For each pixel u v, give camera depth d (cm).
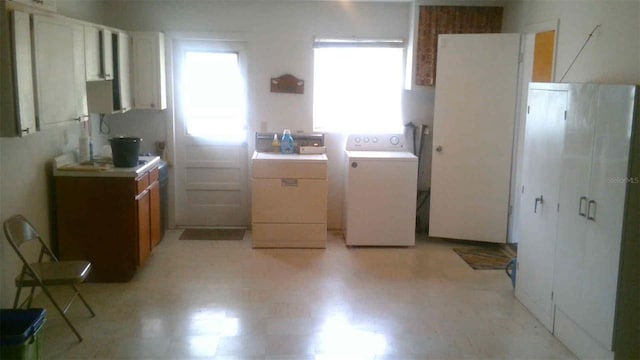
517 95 522
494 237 547
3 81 328
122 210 436
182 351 333
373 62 585
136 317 379
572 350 340
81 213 434
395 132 588
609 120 301
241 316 382
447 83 539
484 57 524
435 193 558
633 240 292
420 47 556
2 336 284
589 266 321
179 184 594
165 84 568
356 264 496
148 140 582
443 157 551
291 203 529
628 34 350
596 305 313
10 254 375
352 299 416
